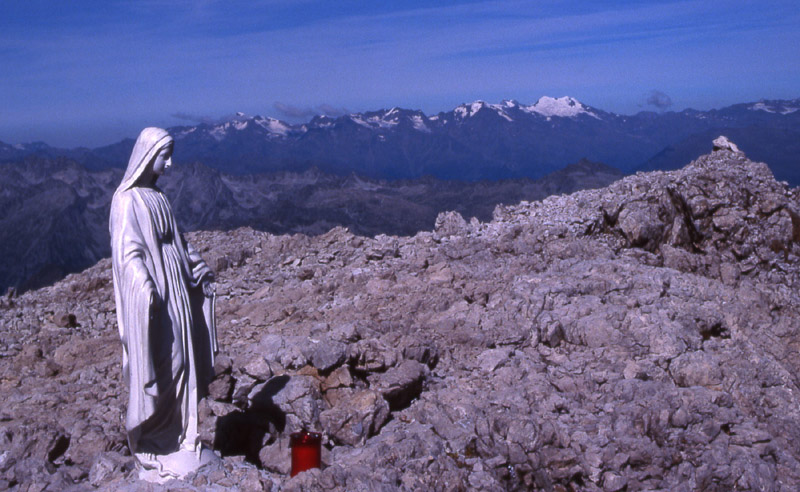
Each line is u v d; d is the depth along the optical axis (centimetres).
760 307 1653
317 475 870
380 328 1376
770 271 2005
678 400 1130
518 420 1033
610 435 1072
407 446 988
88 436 1002
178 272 856
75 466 969
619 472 1030
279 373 1154
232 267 2098
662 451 1052
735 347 1415
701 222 2070
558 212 2150
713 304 1551
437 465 958
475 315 1469
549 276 1662
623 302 1517
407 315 1487
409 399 1183
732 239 2048
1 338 1564
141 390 807
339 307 1545
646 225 1997
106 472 915
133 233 806
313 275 1881
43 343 1532
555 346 1392
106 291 1938
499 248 1903
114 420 1071
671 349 1325
